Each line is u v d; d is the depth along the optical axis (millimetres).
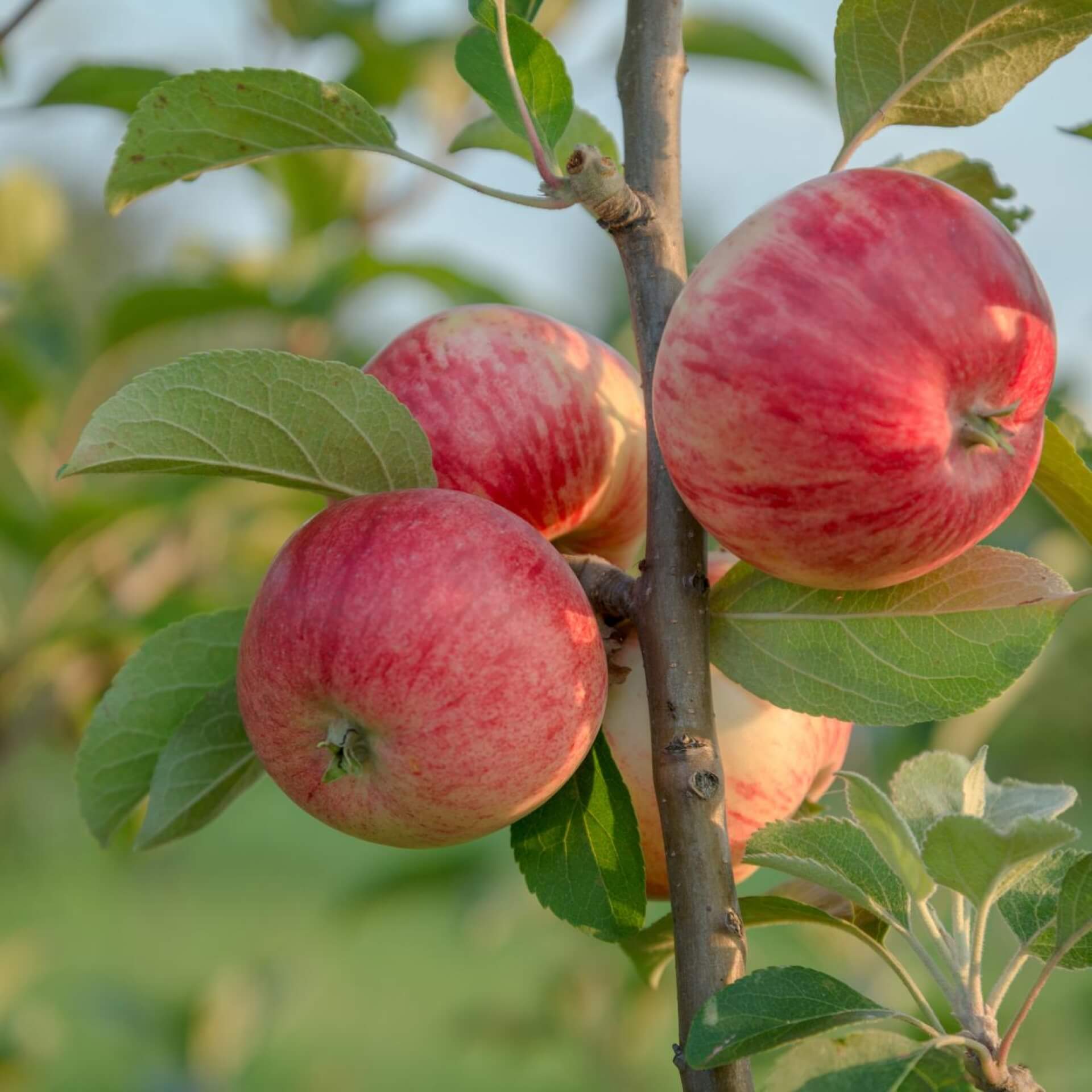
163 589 1248
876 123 866
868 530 812
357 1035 2590
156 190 884
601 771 858
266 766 855
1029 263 821
